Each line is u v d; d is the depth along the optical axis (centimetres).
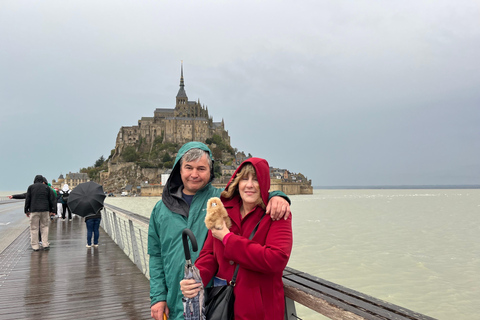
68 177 18475
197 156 320
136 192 15888
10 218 2208
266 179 241
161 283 319
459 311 1520
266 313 224
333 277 2014
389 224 4925
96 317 532
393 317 192
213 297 239
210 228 238
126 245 1121
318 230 4166
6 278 755
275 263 211
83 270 825
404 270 2191
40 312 554
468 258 2573
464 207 9481
